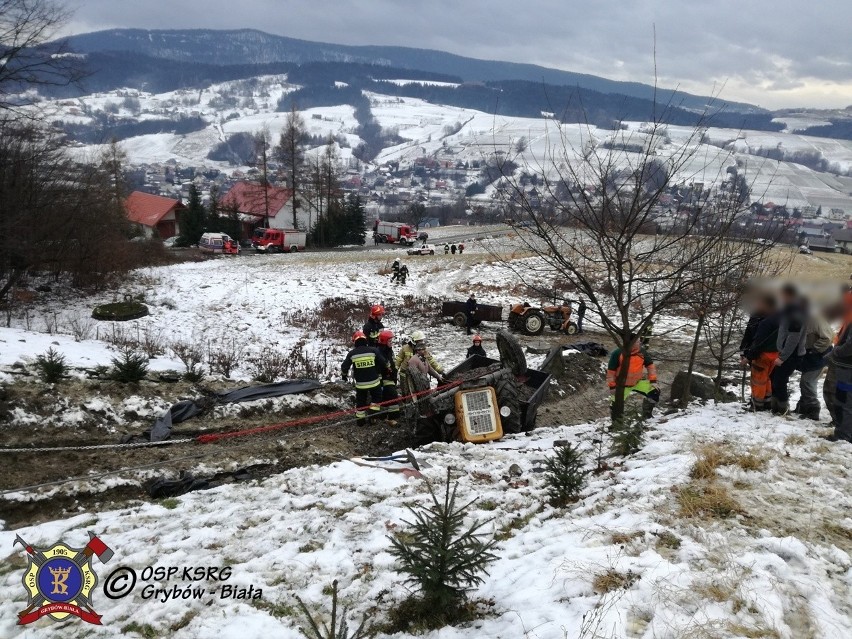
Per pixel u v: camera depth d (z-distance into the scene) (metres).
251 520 5.59
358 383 9.41
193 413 8.88
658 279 6.84
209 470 7.29
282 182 63.66
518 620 3.59
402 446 9.01
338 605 4.11
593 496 5.59
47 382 8.64
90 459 7.25
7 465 6.83
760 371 8.16
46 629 3.93
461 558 3.76
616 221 6.43
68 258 23.83
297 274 33.75
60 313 20.39
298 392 10.15
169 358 12.37
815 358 7.51
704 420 7.90
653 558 4.00
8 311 19.14
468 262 41.66
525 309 21.03
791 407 9.87
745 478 5.39
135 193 70.31
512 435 8.91
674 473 5.62
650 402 8.76
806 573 3.79
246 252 53.09
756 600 3.43
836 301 7.36
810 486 5.23
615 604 3.49
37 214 21.31
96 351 11.45
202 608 4.15
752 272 7.98
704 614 3.32
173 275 31.22
